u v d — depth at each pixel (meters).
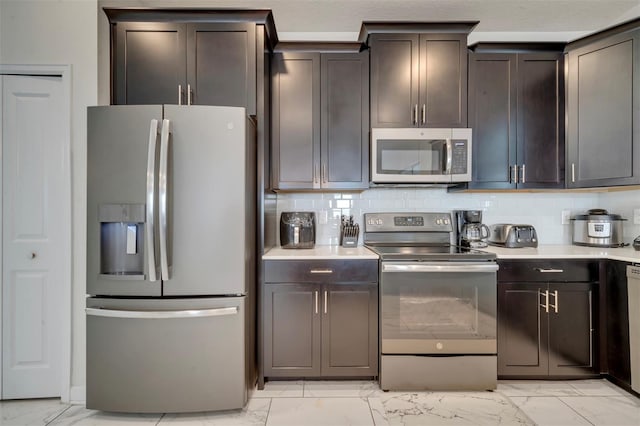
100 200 1.75
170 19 2.08
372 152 2.31
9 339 2.00
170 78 2.08
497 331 2.10
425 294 2.05
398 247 2.48
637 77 2.07
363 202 2.70
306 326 2.10
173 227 1.76
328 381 2.18
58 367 2.03
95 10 2.03
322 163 2.37
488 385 2.04
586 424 1.74
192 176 1.77
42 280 2.02
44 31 2.00
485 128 2.39
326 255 2.12
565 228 2.70
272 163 2.36
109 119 1.75
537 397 1.99
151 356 1.76
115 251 1.80
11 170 2.00
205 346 1.78
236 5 2.39
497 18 2.51
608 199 2.62
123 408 1.77
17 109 2.00
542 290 2.11
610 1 2.30
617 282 2.04
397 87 2.34
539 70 2.39
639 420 1.77
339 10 2.43
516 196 2.71
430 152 2.31
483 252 2.17
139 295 1.76
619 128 2.14
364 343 2.09
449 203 2.71
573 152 2.34
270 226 2.44
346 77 2.37
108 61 2.16
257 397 2.00
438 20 2.48
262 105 2.09
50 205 2.02
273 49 2.36
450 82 2.35
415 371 2.04
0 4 1.98
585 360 2.11
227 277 1.79
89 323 1.77
